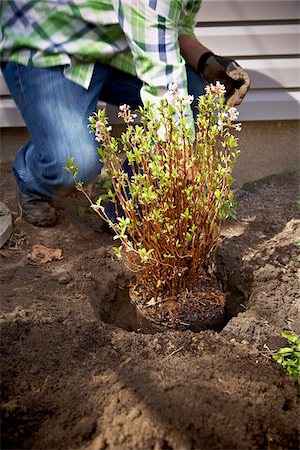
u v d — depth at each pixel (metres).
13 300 2.78
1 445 2.07
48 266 3.14
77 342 2.48
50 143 3.05
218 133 2.66
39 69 3.03
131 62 3.17
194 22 3.41
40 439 2.08
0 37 3.12
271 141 4.14
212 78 3.30
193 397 2.14
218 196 2.52
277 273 3.01
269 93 4.02
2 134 4.13
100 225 3.59
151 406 2.10
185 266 2.74
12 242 3.34
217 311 2.77
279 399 2.21
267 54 3.93
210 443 2.01
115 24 2.95
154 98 2.77
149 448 1.99
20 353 2.41
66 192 3.27
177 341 2.52
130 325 2.95
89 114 3.15
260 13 3.84
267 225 3.54
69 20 2.96
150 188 2.41
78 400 2.19
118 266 3.09
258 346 2.51
